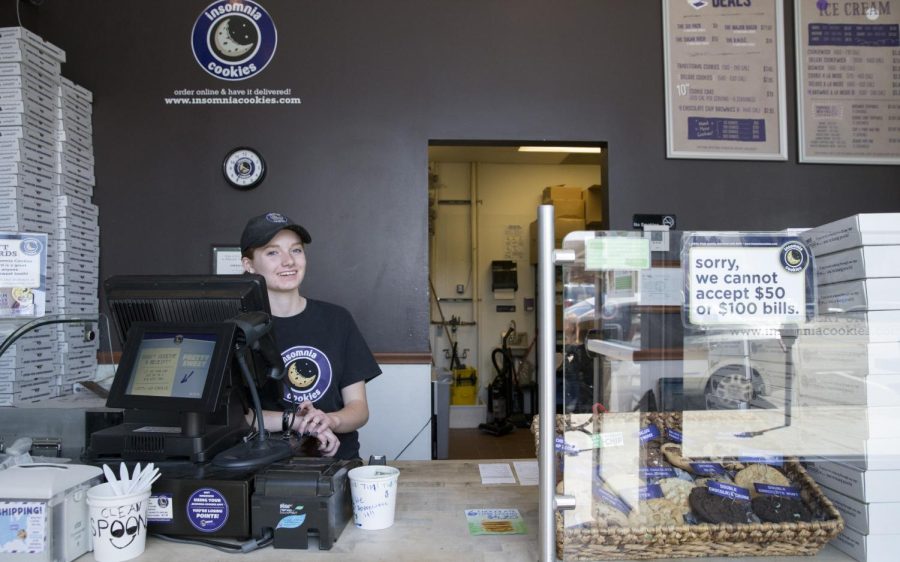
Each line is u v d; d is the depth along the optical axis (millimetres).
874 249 1037
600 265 1043
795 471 1071
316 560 1037
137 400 1229
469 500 1352
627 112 3359
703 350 1068
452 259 6648
